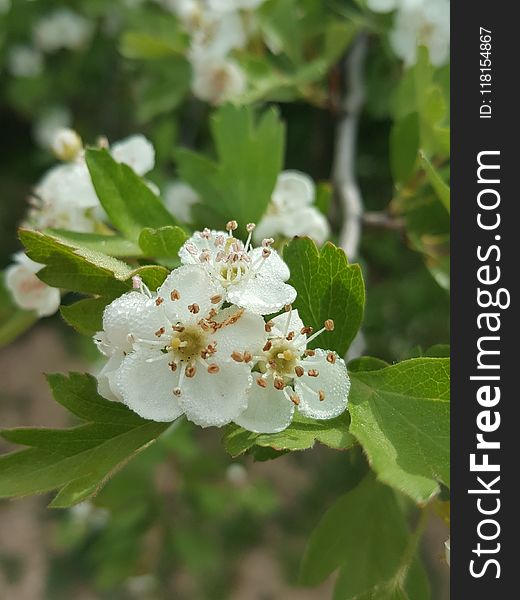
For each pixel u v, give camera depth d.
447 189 0.15
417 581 0.13
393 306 0.35
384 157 0.36
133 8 0.28
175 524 0.26
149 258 0.13
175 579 0.32
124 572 0.26
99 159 0.14
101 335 0.12
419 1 0.18
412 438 0.12
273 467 0.41
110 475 0.12
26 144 0.54
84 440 0.12
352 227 0.18
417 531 0.13
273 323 0.12
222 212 0.16
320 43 0.20
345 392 0.12
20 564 0.38
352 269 0.12
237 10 0.20
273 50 0.20
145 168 0.15
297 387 0.12
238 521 0.37
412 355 0.13
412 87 0.17
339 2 0.20
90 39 0.36
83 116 0.39
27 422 0.47
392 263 0.35
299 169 0.36
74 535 0.31
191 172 0.16
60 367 0.52
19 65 0.38
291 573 0.36
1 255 0.53
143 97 0.23
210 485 0.27
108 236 0.14
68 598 0.36
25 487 0.12
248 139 0.16
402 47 0.19
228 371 0.12
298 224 0.16
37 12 0.37
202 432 0.32
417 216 0.17
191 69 0.22
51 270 0.12
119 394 0.12
